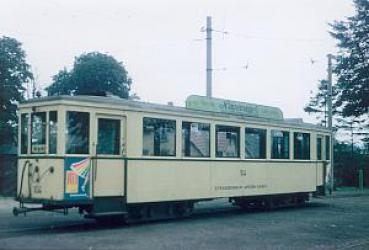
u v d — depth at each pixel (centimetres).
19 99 3472
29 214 1958
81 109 1495
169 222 1728
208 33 2653
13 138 3409
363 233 1573
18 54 3478
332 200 2897
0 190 3250
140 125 1641
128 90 4372
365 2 4697
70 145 1468
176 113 1759
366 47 4709
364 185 4806
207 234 1456
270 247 1275
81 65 4231
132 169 1608
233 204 2208
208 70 2639
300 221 1830
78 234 1395
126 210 1590
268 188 2153
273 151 2195
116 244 1236
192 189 1805
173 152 1748
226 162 1950
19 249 1130
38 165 1494
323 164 2533
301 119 2470
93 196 1504
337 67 4781
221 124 1936
